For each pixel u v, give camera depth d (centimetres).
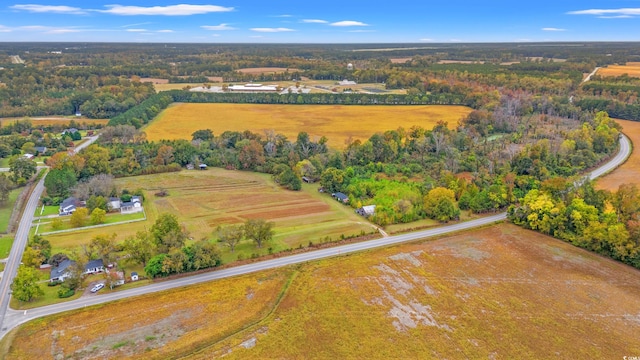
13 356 6034
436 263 8725
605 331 6681
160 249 8606
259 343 6322
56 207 11544
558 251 9281
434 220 11012
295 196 12712
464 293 7662
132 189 12975
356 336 6481
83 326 6662
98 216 10425
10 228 10162
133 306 7175
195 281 7969
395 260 8825
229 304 7231
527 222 10506
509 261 8838
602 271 8475
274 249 9225
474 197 11619
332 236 9919
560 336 6556
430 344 6328
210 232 10112
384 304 7288
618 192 9838
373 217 10750
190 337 6425
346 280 8012
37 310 7038
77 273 7594
